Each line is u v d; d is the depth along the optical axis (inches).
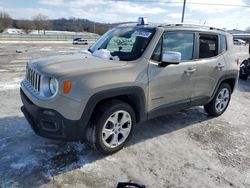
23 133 151.2
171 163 130.0
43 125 117.2
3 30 2792.8
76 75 112.7
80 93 111.7
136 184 104.7
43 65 125.1
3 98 218.4
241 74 400.2
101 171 118.7
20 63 456.4
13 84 272.1
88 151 134.7
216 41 180.9
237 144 156.7
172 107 155.8
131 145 145.6
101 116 121.3
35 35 1875.0
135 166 124.9
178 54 134.6
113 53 146.7
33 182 107.8
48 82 115.4
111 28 182.4
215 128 179.6
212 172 124.4
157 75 139.6
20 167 117.1
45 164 120.9
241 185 116.1
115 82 121.0
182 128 175.5
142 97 134.6
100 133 123.1
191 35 160.9
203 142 156.2
